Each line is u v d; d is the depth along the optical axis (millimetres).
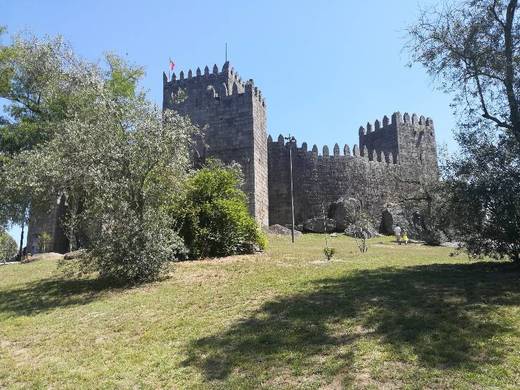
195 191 20094
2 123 32094
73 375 8438
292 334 8883
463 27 15273
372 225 44000
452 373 6664
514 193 12602
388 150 55125
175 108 42875
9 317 12727
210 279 14680
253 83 41469
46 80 31547
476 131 13984
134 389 7633
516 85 13680
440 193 14961
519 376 6477
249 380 7242
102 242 14984
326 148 47656
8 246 41781
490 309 9289
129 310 12016
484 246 13656
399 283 12023
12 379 8594
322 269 15258
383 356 7434
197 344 9094
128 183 15125
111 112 15688
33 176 18719
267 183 44812
